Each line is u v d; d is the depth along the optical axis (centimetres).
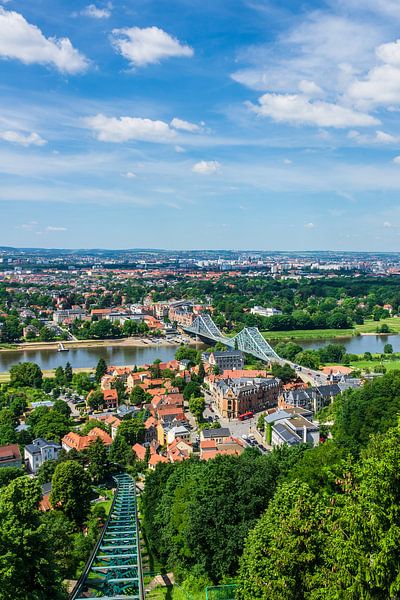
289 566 6669
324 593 6125
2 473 17225
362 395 17512
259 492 9812
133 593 9000
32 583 8125
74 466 15088
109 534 11956
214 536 9362
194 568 9875
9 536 7812
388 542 5594
